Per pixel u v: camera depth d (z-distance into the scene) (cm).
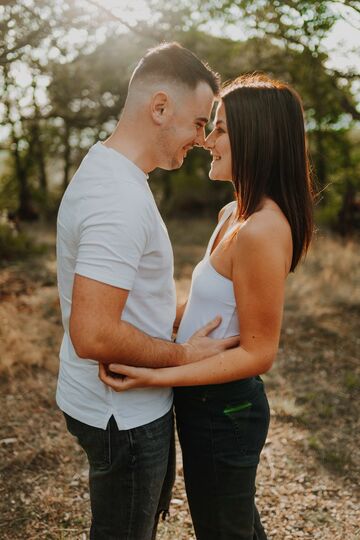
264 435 165
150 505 154
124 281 132
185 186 1611
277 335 150
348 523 249
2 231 886
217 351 153
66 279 149
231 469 158
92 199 133
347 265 735
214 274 159
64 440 314
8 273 743
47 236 1105
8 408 350
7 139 1112
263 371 151
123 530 154
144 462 149
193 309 164
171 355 145
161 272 146
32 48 425
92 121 779
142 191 137
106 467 150
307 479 284
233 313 158
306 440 324
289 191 156
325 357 460
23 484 272
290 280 652
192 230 1273
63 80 660
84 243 132
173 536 237
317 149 844
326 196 1097
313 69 543
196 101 146
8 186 1422
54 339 471
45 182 1491
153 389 150
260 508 260
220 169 164
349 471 292
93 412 148
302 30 465
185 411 162
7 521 245
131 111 145
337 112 643
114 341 132
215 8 465
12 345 439
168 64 143
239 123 155
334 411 364
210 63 606
